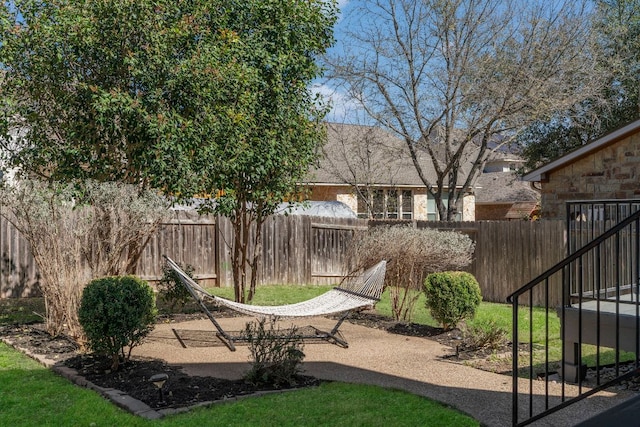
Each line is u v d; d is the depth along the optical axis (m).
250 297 12.20
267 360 6.22
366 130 21.61
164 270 10.96
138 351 7.72
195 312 11.05
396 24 18.42
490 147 22.44
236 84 10.09
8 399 5.57
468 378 6.55
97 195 8.73
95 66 9.80
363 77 18.42
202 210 11.32
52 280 8.26
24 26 9.44
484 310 11.87
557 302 12.61
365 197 24.56
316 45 11.69
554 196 12.98
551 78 17.17
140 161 9.66
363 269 11.05
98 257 8.80
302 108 11.60
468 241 11.39
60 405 5.44
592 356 7.74
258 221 11.98
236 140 10.14
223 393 5.84
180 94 9.71
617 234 4.76
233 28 10.84
